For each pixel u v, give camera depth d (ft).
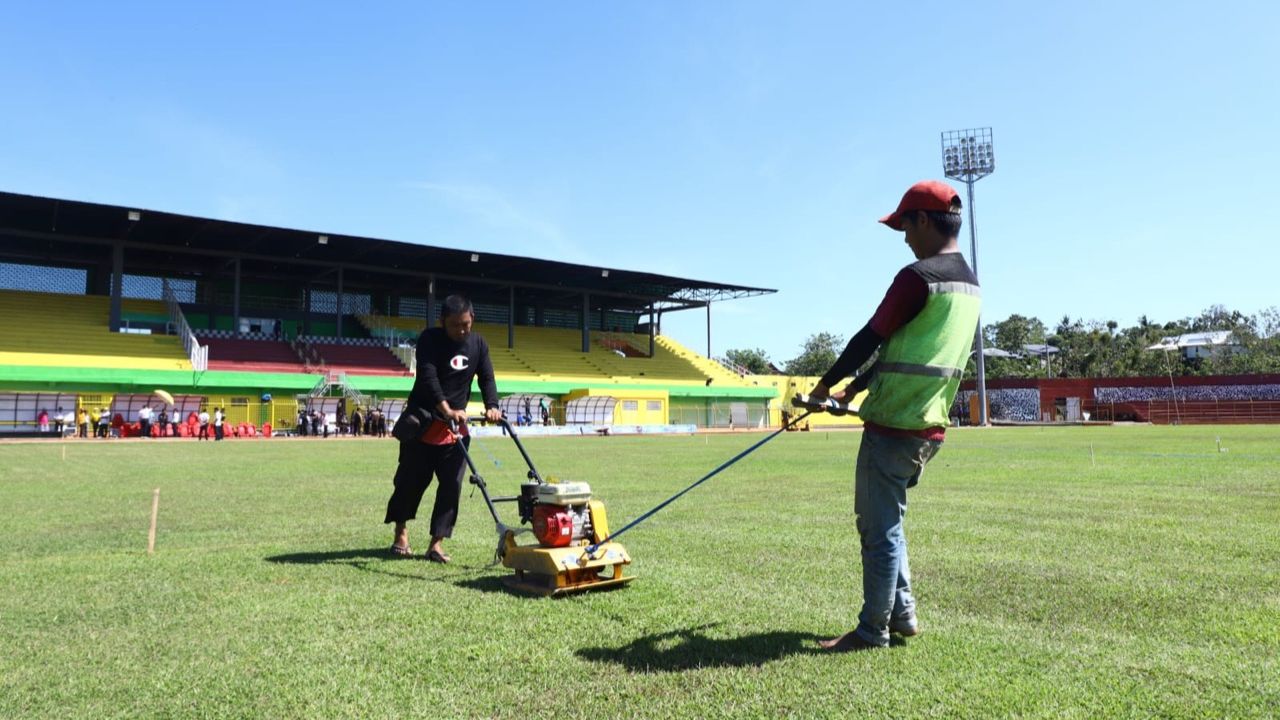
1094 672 11.01
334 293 175.94
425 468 20.08
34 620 13.80
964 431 150.82
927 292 11.43
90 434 116.67
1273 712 9.51
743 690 10.32
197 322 158.71
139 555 20.18
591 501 16.89
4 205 114.42
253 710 9.73
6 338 125.70
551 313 211.61
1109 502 31.65
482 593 15.92
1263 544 21.59
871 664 11.36
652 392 169.48
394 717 9.50
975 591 16.03
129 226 128.57
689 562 19.21
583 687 10.48
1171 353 283.38
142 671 11.16
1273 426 175.73
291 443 102.32
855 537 23.15
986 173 186.91
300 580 17.13
